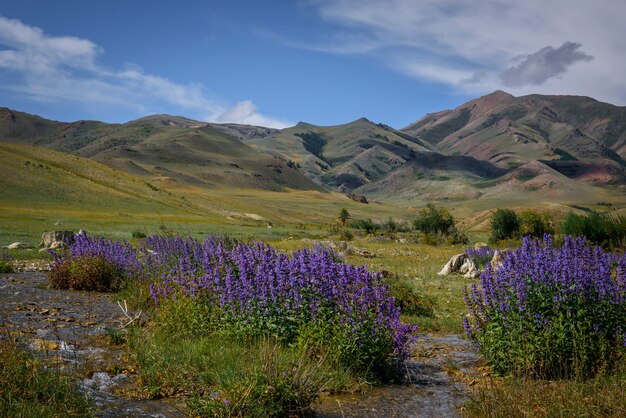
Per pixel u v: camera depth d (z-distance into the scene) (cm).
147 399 671
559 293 835
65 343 873
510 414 655
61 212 8775
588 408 647
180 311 975
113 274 1584
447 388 818
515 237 4519
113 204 10506
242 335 892
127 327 1025
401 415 688
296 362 747
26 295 1391
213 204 15075
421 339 1228
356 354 830
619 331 823
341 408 705
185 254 1415
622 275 882
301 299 898
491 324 874
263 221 14000
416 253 3566
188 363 788
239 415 620
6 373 622
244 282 919
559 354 803
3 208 8306
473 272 2347
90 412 597
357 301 849
